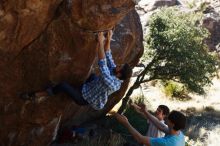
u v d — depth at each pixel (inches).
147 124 596.1
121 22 412.2
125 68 263.4
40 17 253.4
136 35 446.9
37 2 241.4
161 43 706.8
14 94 291.0
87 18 253.4
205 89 967.0
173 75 729.0
